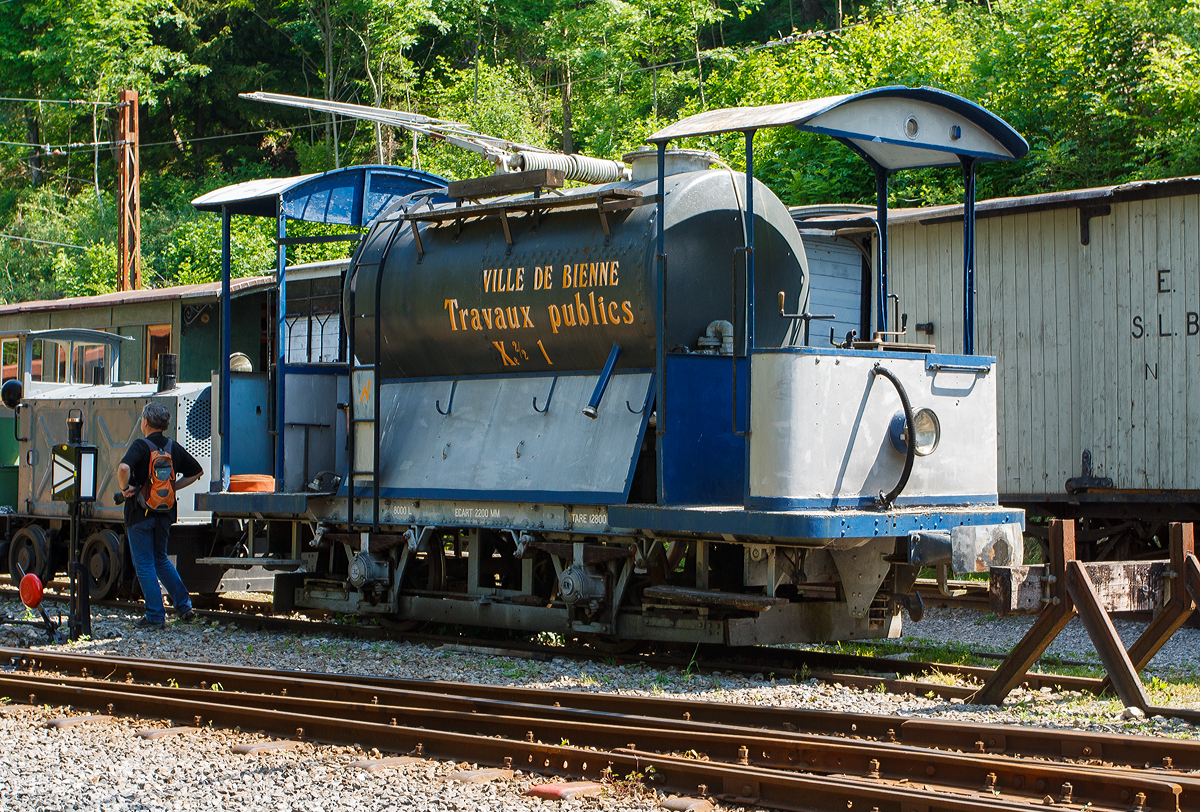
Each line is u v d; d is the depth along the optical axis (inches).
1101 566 305.9
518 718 269.9
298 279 738.2
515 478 404.5
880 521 341.4
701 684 342.0
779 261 409.4
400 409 456.8
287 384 480.7
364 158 1835.6
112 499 564.1
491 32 2016.5
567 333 397.7
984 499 382.3
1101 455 552.4
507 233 415.5
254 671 346.0
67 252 1847.9
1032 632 305.0
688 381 376.5
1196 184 515.2
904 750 230.1
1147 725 277.9
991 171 978.7
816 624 372.2
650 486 388.2
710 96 1528.1
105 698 312.0
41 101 2044.8
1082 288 560.7
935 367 369.1
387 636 448.1
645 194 390.6
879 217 416.2
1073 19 975.6
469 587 432.5
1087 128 937.5
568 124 1758.1
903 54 1125.1
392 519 446.9
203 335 836.0
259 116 2053.4
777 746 241.1
